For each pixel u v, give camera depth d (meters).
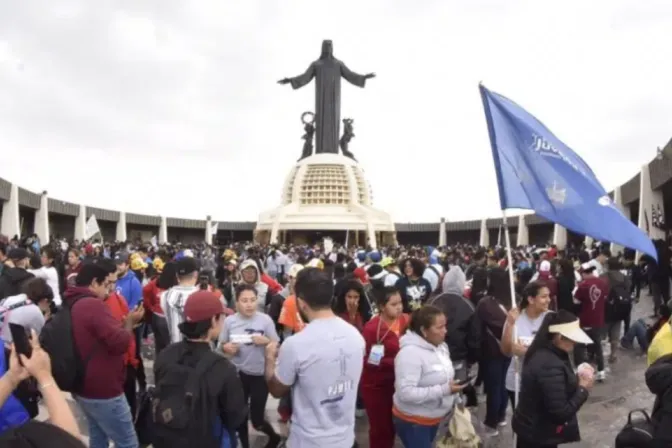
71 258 12.27
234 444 4.48
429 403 5.06
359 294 6.91
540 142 5.88
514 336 5.94
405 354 5.00
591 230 5.66
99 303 5.00
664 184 24.52
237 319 6.24
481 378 8.10
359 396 7.94
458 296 7.24
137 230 79.19
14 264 8.14
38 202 44.00
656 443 4.53
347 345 4.12
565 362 4.59
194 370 3.98
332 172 75.31
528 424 4.62
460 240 84.25
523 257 20.44
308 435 4.01
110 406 5.06
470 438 5.03
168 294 6.55
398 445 6.90
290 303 7.49
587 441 6.99
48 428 2.09
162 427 3.94
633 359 11.52
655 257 5.59
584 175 5.85
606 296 9.84
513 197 5.78
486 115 5.93
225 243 87.81
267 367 4.55
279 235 72.12
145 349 12.09
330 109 75.62
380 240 74.31
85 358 4.90
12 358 2.97
